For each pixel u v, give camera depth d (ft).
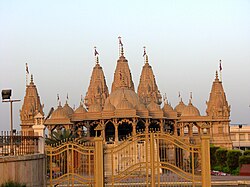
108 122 329.72
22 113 384.27
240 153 246.68
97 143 132.87
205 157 130.31
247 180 182.29
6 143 117.80
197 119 347.56
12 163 111.45
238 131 538.88
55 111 334.65
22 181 114.93
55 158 156.66
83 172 154.92
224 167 260.83
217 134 387.34
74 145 135.23
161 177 155.74
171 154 168.66
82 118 334.44
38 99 390.63
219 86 401.08
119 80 411.13
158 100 430.20
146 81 428.56
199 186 143.95
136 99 360.07
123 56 418.72
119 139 337.52
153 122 330.75
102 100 428.56
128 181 153.99
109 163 175.52
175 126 343.46
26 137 125.08
